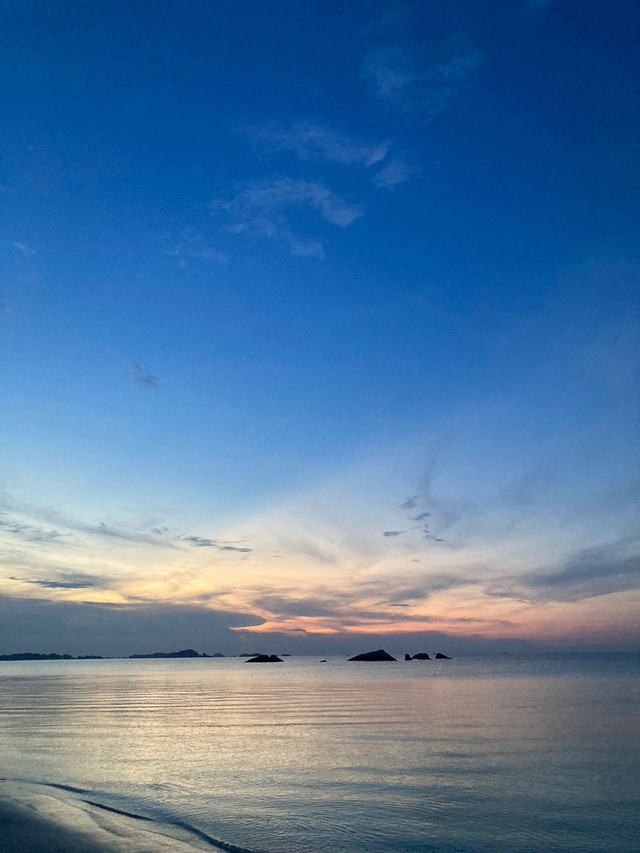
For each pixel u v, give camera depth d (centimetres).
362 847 1484
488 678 9725
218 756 2720
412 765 2453
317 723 3941
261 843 1503
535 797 1939
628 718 3919
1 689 8781
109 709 5275
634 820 1702
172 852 1403
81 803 1852
